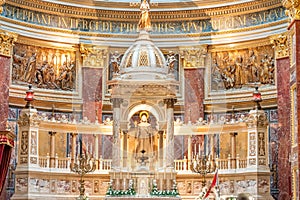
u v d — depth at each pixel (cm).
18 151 2280
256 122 2297
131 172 2033
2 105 2483
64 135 2436
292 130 2117
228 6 2741
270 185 2459
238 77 2752
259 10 2692
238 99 2716
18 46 2650
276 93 2605
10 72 2558
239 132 2373
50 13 2733
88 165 2212
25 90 2628
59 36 2736
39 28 2694
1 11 2425
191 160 2303
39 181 2283
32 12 2691
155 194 2036
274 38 2600
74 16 2778
